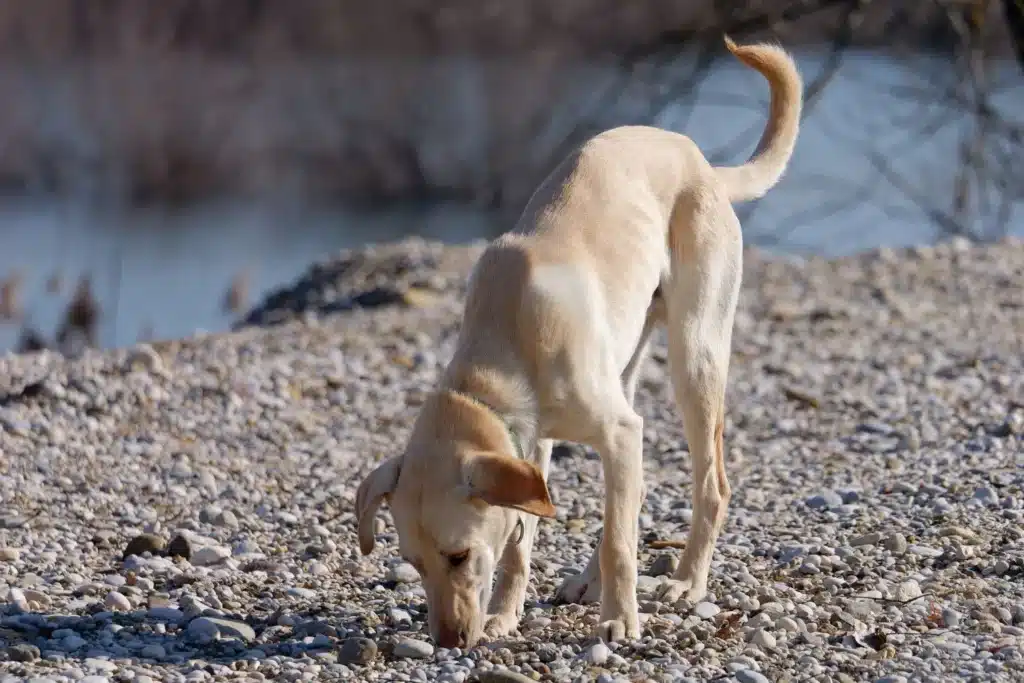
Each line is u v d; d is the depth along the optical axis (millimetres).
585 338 8523
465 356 8586
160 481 12516
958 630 8641
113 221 41781
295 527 11492
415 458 8164
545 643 8516
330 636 8867
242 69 57438
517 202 22859
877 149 30266
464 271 22812
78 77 58562
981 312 19375
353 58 55344
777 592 9547
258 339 18156
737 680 7719
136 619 9109
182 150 50969
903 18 23047
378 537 11219
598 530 11406
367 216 42281
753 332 18812
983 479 11812
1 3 65562
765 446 13875
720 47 21391
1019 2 21125
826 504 11641
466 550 8031
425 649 8445
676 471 13180
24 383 15227
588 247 8930
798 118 10805
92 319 22188
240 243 37750
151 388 15172
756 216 28891
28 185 48156
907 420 14305
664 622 8891
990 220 25250
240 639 8773
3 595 9414
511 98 38719
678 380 9617
